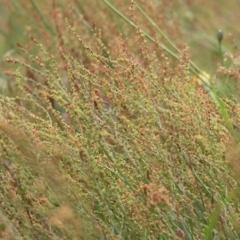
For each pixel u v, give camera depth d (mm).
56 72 5336
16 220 4594
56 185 4465
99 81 5340
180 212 4789
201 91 5488
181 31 9266
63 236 4551
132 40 7379
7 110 4785
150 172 4902
